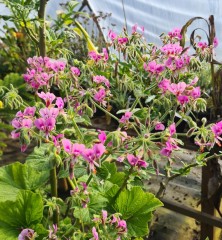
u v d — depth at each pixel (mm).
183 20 1010
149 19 1067
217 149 615
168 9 1017
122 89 500
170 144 377
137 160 384
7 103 419
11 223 467
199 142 412
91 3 1159
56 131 424
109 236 386
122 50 525
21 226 468
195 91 409
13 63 1209
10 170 539
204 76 706
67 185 875
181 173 488
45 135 361
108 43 547
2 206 463
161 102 490
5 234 458
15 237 459
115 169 542
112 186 475
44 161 410
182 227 822
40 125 359
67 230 431
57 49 595
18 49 1145
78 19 1143
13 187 526
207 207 672
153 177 954
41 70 452
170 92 433
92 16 1102
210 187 650
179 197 888
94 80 477
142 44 542
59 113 392
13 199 506
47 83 450
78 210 406
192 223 833
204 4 957
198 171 965
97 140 377
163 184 518
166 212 865
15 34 1079
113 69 591
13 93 420
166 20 1035
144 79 555
